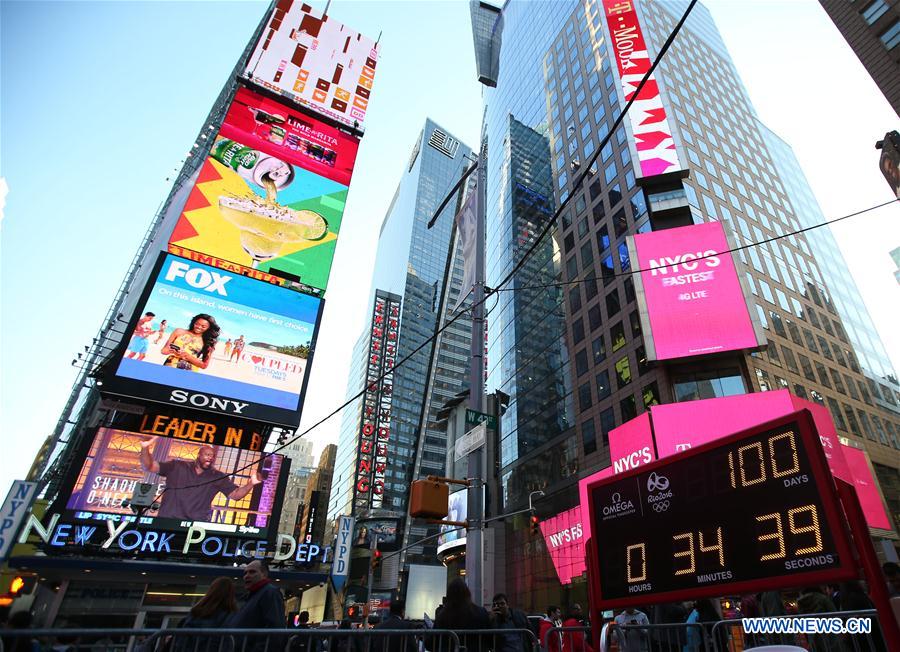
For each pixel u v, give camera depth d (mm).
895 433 52875
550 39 89062
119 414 37562
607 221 58750
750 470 6918
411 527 107250
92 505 32750
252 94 55312
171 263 41938
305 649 6480
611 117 63906
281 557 35469
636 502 8344
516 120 93625
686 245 45125
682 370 42750
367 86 63281
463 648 7320
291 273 46188
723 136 69312
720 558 6883
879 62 40500
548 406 59438
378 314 133750
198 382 38812
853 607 8930
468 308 14117
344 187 53688
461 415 82250
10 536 17234
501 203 88000
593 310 56500
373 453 103625
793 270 61406
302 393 41625
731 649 9141
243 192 48281
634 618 13711
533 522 23141
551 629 8891
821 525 5902
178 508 34531
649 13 75062
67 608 30562
